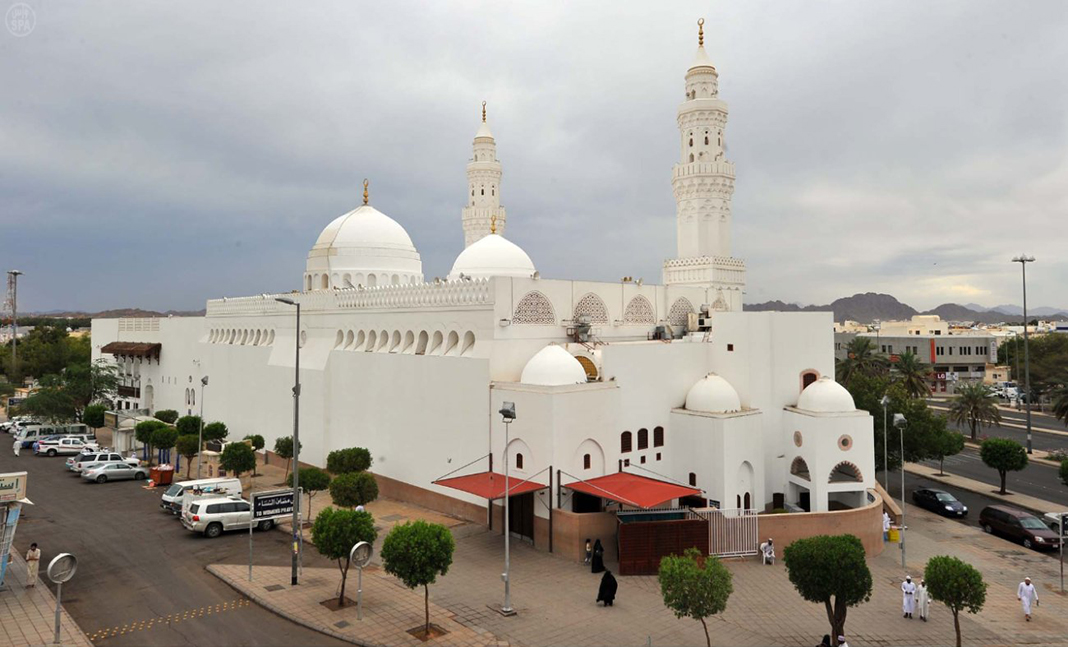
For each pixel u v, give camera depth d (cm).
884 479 4262
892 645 2033
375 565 2564
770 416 3362
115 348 6800
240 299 5319
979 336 10962
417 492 3484
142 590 2308
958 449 4416
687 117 5341
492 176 6438
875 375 5716
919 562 2872
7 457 4834
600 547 2545
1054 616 2314
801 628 2103
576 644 1930
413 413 3525
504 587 2370
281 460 4444
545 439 2802
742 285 5247
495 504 3041
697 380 3475
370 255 4916
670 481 3319
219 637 1947
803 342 3422
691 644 1959
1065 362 8612
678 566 1728
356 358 3981
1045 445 6100
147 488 3828
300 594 2255
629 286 4022
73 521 3144
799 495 3312
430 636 1953
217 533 2936
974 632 2152
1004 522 3312
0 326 18712
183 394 5978
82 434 5291
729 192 5272
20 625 2006
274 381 4653
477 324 3291
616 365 3112
